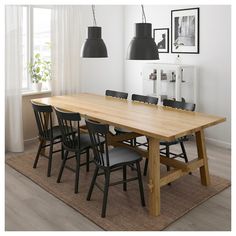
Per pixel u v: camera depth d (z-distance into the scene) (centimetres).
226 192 348
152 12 588
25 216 299
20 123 479
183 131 289
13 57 464
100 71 624
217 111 511
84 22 575
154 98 429
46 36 545
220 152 480
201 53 519
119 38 646
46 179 381
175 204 321
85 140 373
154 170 297
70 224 286
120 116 350
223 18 484
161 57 586
